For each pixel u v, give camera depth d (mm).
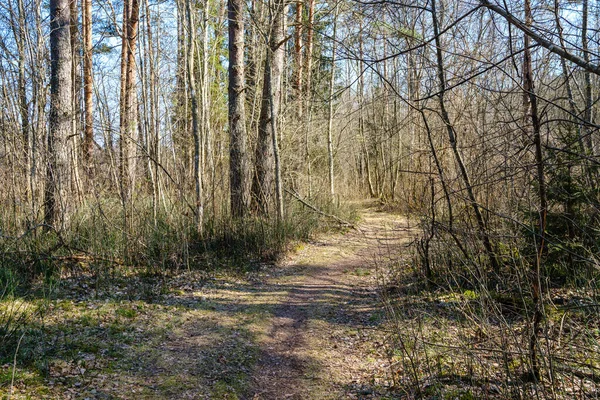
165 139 14234
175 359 5934
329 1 11453
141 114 14844
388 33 6480
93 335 6266
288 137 16594
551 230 6531
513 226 6809
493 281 7164
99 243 9492
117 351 5914
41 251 8609
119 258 9633
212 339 6664
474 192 7168
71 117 10586
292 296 8961
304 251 12820
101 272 8711
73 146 11344
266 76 14117
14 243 8422
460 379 5160
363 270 10945
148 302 7867
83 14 16953
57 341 5867
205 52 14203
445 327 6461
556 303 6102
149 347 6184
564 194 6145
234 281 9719
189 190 12555
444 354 5754
